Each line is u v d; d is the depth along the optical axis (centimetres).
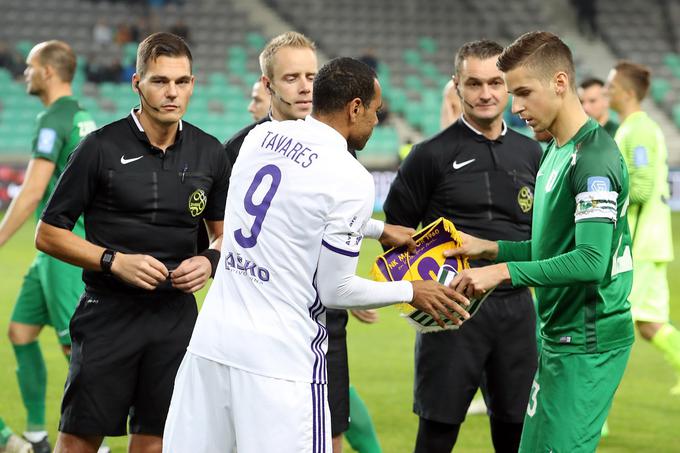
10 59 4538
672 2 5784
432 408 865
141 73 737
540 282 659
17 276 2409
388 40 5462
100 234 754
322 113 656
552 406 698
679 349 1248
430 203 898
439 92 5022
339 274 631
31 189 1012
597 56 5466
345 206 625
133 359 755
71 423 751
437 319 685
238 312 646
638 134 1223
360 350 1652
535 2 5747
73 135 1034
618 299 693
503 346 867
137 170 747
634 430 1170
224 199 794
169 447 663
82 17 5059
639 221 1241
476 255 760
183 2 5284
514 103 686
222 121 4509
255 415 632
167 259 764
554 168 688
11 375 1426
